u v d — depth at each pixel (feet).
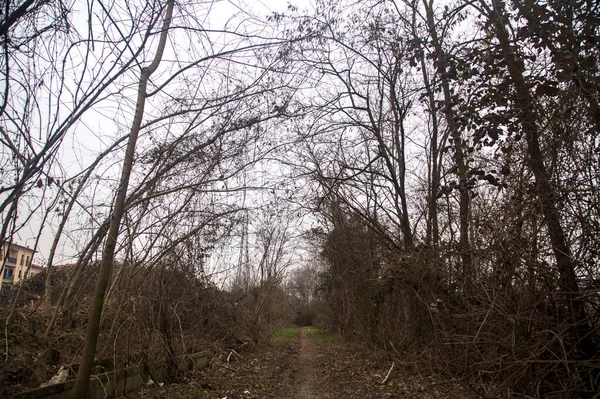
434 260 33.78
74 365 22.27
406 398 26.94
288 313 135.13
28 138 15.92
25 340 22.90
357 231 50.67
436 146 41.83
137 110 18.08
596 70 20.95
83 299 29.63
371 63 43.14
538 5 22.27
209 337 45.09
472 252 27.63
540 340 21.72
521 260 23.80
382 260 41.04
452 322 30.30
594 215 21.31
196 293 38.50
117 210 16.98
